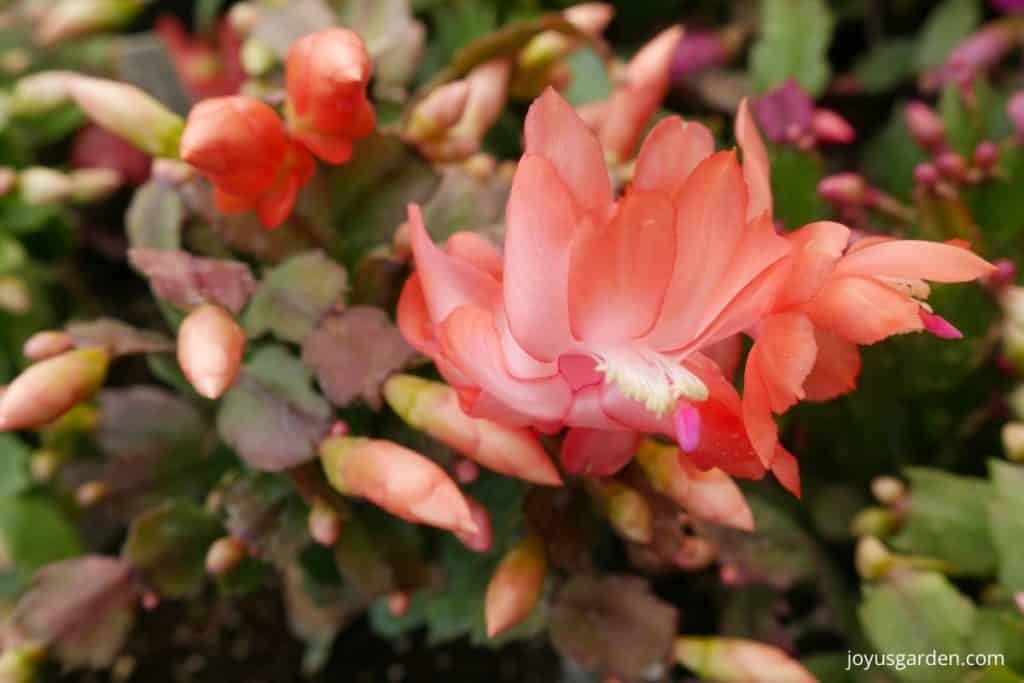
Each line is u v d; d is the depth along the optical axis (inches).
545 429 12.3
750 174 12.6
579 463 12.6
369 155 13.7
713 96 17.6
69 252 16.8
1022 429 13.7
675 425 11.8
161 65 16.4
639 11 18.5
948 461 15.3
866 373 14.6
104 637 13.8
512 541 14.0
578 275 11.7
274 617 16.8
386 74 14.9
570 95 16.7
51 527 15.1
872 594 13.6
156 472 14.7
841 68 20.9
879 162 17.8
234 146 12.7
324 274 13.3
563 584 13.8
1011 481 13.5
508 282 11.9
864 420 14.9
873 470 15.2
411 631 16.6
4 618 14.7
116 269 18.4
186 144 12.6
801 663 14.4
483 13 17.1
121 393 14.9
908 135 17.4
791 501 15.1
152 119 13.6
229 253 14.1
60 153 17.8
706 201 11.8
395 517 13.9
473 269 12.3
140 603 15.0
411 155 13.8
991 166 14.9
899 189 17.3
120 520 14.9
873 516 14.1
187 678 16.4
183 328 12.9
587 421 12.1
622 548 15.5
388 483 12.5
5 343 15.9
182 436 14.7
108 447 14.7
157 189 13.9
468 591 14.3
